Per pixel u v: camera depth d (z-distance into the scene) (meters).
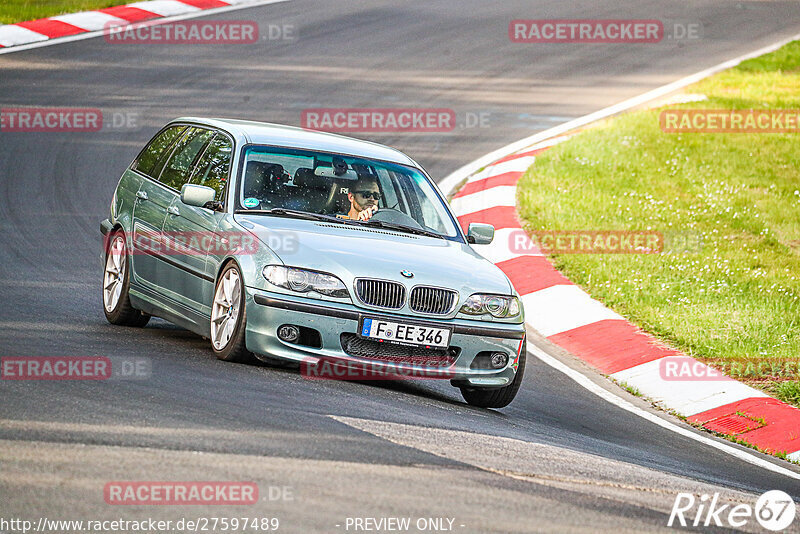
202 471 17.77
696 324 39.41
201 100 68.56
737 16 111.88
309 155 30.73
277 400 23.34
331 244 27.55
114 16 87.44
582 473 21.31
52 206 47.09
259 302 26.31
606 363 36.53
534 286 43.69
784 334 38.56
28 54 75.25
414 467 19.39
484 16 102.44
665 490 21.27
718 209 54.81
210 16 91.81
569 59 90.88
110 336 29.38
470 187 57.31
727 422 31.58
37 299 33.44
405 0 105.62
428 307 27.11
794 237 51.97
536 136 68.81
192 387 23.61
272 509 16.39
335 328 26.31
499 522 16.91
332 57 84.00
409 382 29.84
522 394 31.23
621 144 65.12
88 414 20.55
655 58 93.19
